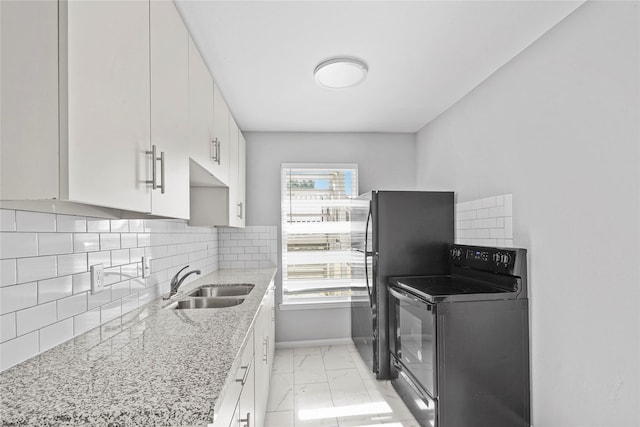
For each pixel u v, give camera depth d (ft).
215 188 8.67
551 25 6.27
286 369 10.27
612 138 5.26
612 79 5.25
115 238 5.00
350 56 7.25
